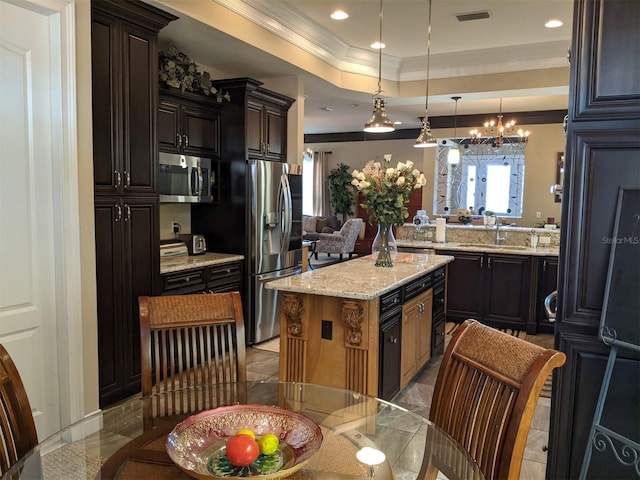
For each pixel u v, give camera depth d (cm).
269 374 395
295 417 155
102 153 301
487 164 996
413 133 1090
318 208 1233
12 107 248
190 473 123
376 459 156
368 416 201
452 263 554
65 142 265
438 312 426
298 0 405
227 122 462
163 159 385
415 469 156
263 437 134
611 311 197
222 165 467
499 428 138
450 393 164
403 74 602
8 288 251
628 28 192
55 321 271
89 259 283
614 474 201
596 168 200
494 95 588
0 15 240
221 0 369
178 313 210
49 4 253
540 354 138
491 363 151
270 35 434
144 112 330
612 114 196
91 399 288
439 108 842
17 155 252
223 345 214
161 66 388
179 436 145
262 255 469
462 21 452
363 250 1162
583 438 211
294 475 142
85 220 279
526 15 434
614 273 198
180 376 207
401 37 503
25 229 257
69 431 176
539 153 896
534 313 521
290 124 529
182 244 443
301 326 307
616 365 199
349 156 1197
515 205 983
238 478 119
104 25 299
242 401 201
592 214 202
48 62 261
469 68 570
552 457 218
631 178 196
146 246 336
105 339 309
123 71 312
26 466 143
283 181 488
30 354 262
